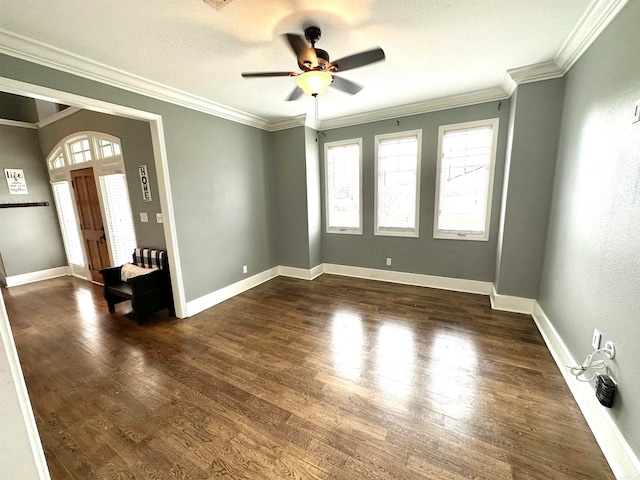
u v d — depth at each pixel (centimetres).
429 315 313
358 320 308
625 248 147
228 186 380
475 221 363
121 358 250
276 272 488
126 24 182
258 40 206
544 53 234
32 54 199
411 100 349
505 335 267
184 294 328
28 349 269
